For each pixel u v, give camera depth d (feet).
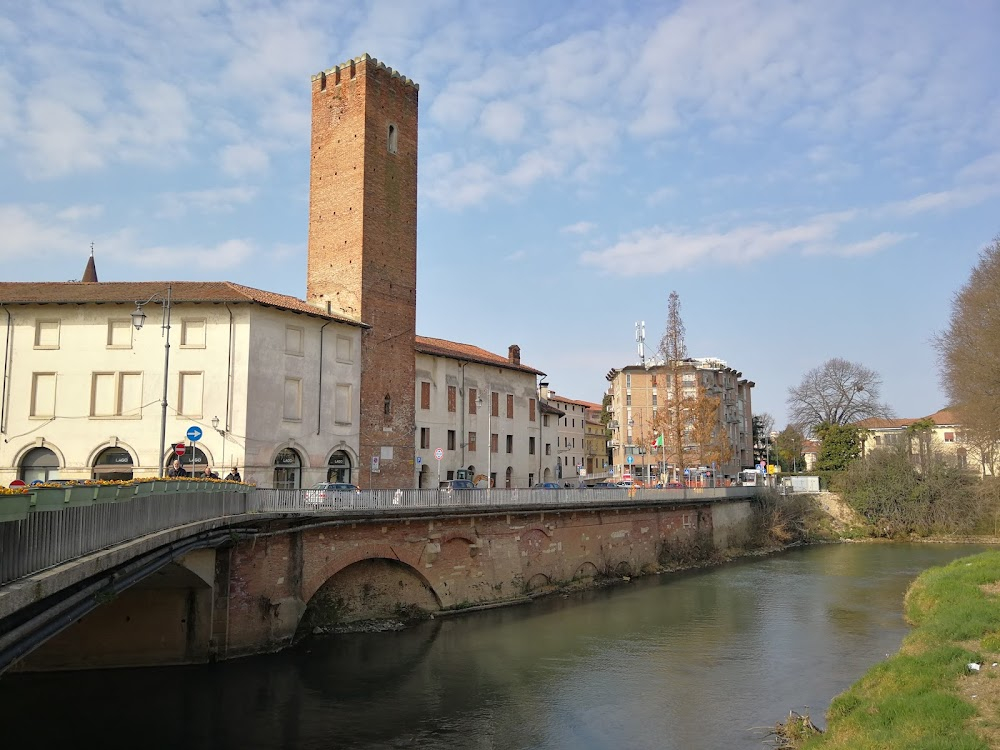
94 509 47.42
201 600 86.22
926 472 257.55
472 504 125.29
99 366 130.62
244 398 129.08
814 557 205.36
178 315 132.05
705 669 88.94
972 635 72.69
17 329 131.13
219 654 86.17
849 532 257.55
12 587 34.06
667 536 184.34
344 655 93.30
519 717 72.64
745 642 102.42
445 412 181.06
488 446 195.52
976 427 161.68
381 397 156.25
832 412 333.62
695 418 233.35
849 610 124.16
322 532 99.96
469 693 79.66
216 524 77.20
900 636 103.76
